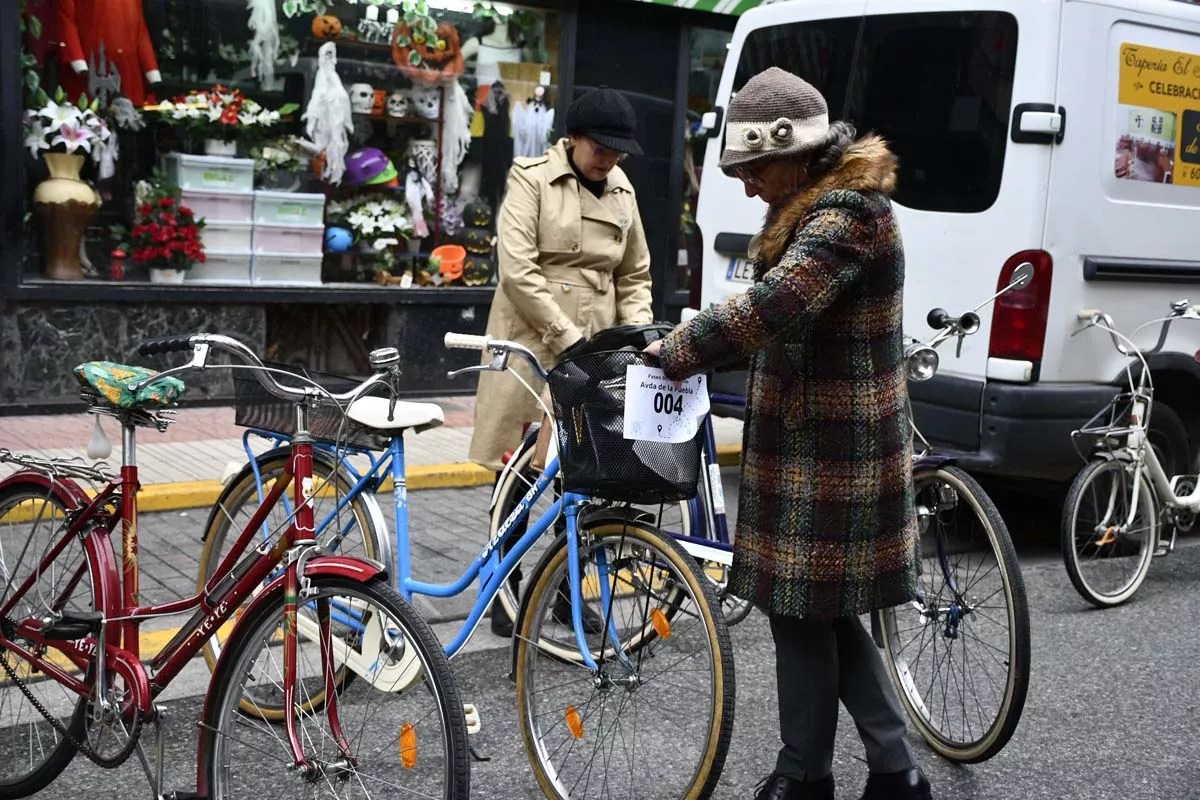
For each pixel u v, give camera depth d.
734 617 4.25
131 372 3.12
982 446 5.73
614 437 3.00
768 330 2.80
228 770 2.93
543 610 3.44
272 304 8.55
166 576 5.16
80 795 3.38
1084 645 4.94
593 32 9.63
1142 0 5.86
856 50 6.30
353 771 2.82
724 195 7.08
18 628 3.27
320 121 8.66
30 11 7.54
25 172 7.59
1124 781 3.74
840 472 2.96
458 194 9.30
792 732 3.18
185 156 8.12
